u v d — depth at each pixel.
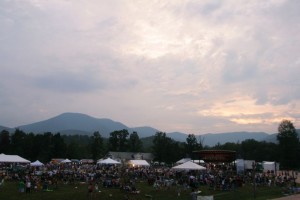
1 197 35.44
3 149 125.62
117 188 46.06
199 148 142.38
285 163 143.75
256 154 155.25
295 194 48.47
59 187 46.59
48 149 135.12
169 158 134.88
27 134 135.25
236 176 57.16
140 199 37.75
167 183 48.47
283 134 146.00
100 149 143.62
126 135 167.88
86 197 37.28
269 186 57.31
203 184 54.34
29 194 38.69
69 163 88.94
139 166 90.38
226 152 68.50
